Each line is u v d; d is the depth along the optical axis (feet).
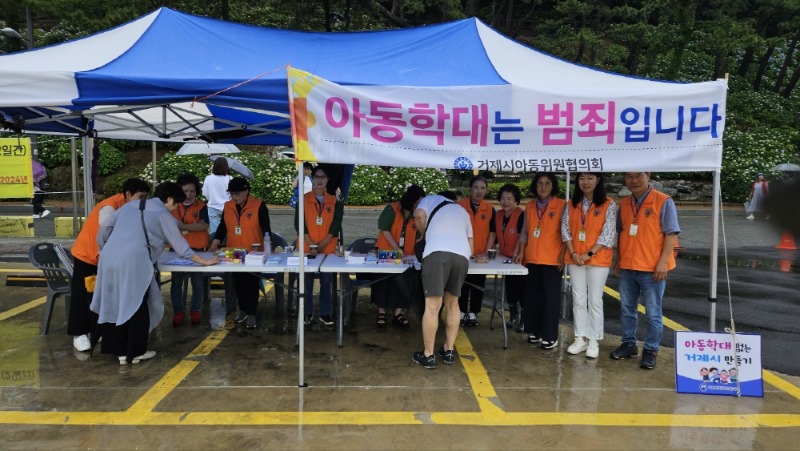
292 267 15.70
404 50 16.28
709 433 11.73
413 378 14.52
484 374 14.90
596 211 15.62
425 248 14.89
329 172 20.88
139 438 11.09
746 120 88.79
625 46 102.83
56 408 12.41
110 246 14.69
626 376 14.97
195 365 15.26
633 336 16.29
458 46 16.38
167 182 15.75
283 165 59.77
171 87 13.08
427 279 14.67
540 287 16.89
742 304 24.75
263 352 16.43
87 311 15.90
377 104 13.44
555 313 16.71
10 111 17.02
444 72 14.93
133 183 15.79
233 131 23.68
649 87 14.40
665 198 14.99
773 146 76.64
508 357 16.38
